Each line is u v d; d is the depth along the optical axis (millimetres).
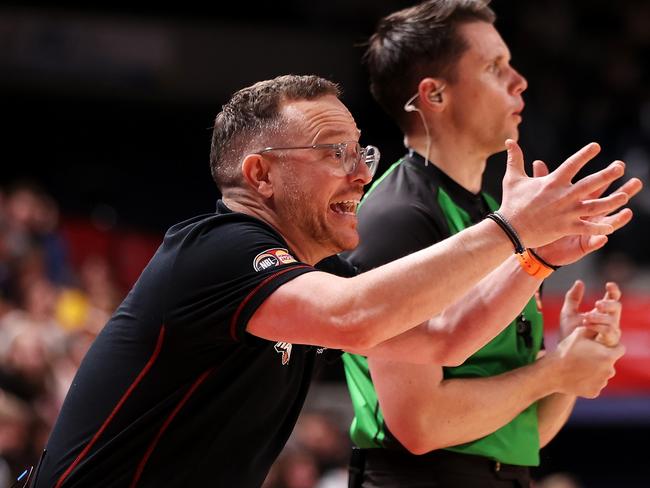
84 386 4977
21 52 20797
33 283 14008
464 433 5789
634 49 23047
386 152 20766
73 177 20953
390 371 5738
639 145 20594
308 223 5035
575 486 13109
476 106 6227
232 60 21516
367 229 5969
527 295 5238
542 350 6555
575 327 6266
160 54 21312
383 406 5820
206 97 21484
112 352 4914
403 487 5977
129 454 4836
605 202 4477
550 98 21484
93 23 21078
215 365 4781
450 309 5387
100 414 4863
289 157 5000
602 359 5941
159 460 4844
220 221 4828
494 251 4441
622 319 14242
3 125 21062
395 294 4340
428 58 6289
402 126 6512
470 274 4414
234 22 21594
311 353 5250
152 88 21266
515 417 6125
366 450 6207
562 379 5934
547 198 4473
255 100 5125
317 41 21734
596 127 21094
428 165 6270
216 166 5238
